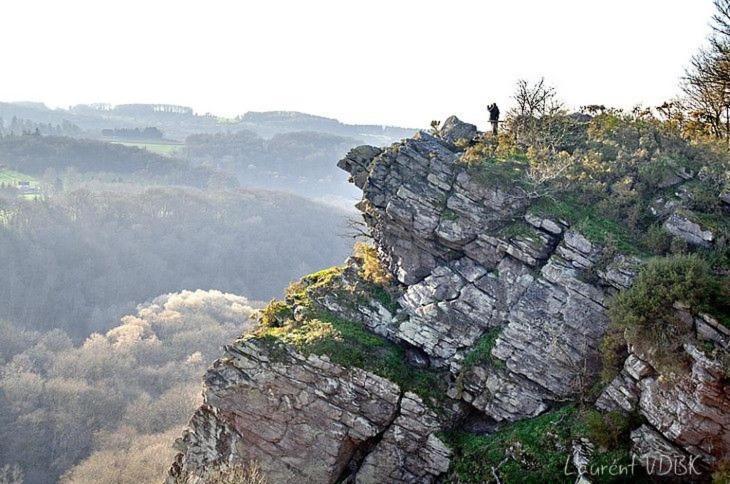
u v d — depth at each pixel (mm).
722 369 19125
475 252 26938
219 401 26641
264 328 28062
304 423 25766
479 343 25625
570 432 22000
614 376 22359
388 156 29828
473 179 27453
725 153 29609
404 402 24891
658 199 26750
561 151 30266
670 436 20203
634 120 33875
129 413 71188
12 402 68062
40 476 60906
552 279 24562
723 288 20750
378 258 30328
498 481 21984
